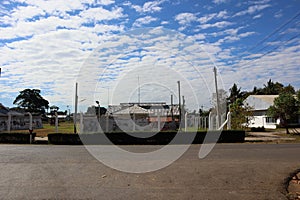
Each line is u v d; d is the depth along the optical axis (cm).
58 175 723
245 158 1029
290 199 518
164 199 514
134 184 631
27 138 1862
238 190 577
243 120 2311
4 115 3625
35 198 518
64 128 3616
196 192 562
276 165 873
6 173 745
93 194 548
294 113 2400
